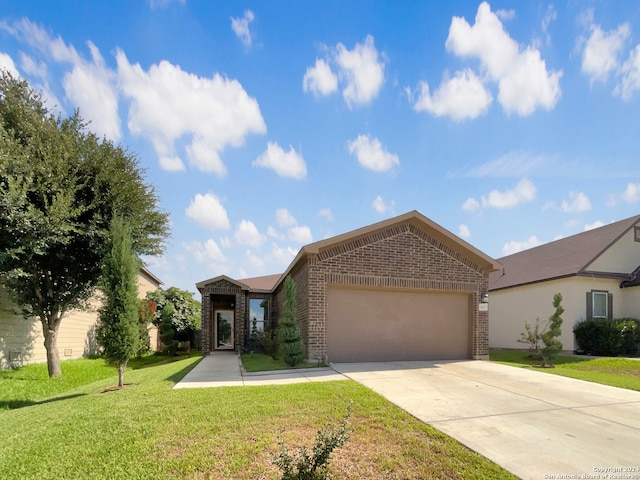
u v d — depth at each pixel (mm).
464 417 5711
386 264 11711
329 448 3334
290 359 10570
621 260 16656
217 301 23297
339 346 11305
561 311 12094
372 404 6238
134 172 13641
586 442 4758
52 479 3889
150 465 4137
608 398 7055
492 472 3951
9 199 9805
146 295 23266
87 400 7430
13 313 12430
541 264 18609
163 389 7766
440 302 12531
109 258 9406
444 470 4027
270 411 5871
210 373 10164
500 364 11398
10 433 5531
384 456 4352
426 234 12305
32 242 10594
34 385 10992
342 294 11531
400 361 11680
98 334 9289
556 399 6922
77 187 11734
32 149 11203
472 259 12789
